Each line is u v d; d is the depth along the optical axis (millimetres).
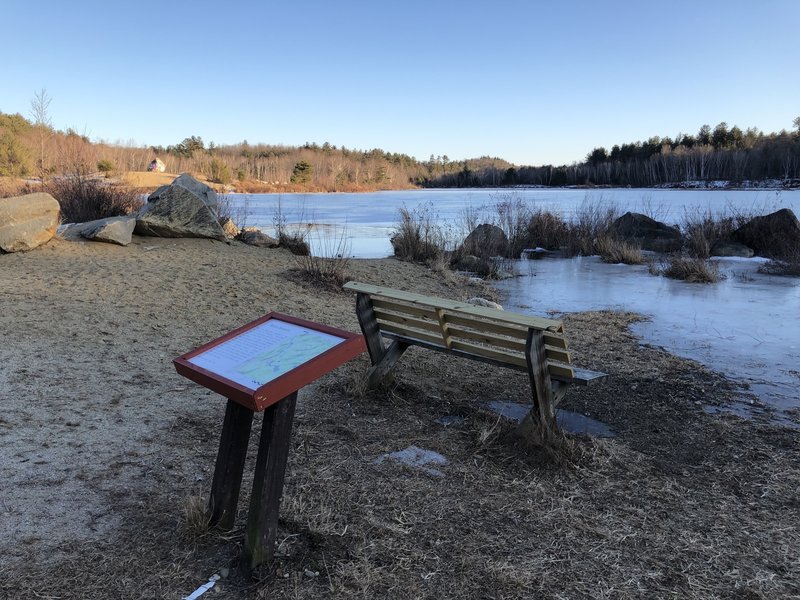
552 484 3451
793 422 4680
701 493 3441
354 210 33750
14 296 6820
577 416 4711
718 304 9477
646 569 2676
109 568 2572
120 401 4395
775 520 3152
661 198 39469
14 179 22125
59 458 3510
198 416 4246
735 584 2582
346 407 4531
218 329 6457
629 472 3658
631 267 13914
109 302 7008
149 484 3295
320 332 2744
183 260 10016
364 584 2494
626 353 6625
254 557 2523
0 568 2539
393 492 3281
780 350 6789
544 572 2627
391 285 10258
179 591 2443
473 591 2488
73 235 10805
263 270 9773
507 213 19234
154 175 47188
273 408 2496
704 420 4656
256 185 88688
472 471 3566
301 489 3273
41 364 4926
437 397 4836
